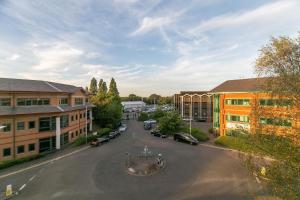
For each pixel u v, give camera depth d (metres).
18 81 40.50
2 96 34.62
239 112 44.88
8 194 21.19
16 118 35.44
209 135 52.44
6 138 34.22
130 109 143.75
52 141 40.59
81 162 32.09
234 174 25.98
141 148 40.41
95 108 67.81
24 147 36.47
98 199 20.34
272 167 13.41
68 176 26.42
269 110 14.34
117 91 110.00
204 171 27.28
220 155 34.41
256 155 14.61
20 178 26.20
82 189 22.62
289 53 13.50
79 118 52.16
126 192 21.72
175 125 52.59
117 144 44.69
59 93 43.84
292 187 12.14
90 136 48.34
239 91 44.19
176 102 102.38
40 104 39.81
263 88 14.68
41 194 21.69
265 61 14.38
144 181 24.42
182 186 22.92
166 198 20.31
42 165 31.28
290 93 13.04
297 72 13.13
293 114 13.03
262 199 19.06
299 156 12.47
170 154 35.50
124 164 30.50
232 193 21.06
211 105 84.62
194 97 87.88
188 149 38.91
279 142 13.30
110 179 25.19
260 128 14.43
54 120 41.00
